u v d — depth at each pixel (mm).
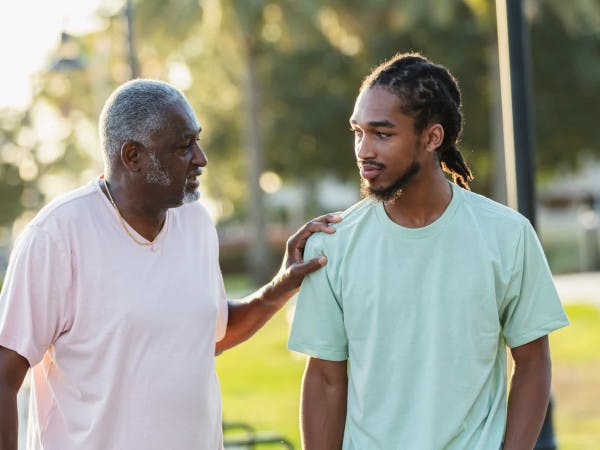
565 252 34625
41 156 44469
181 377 3547
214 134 38812
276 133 35875
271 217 51469
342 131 35844
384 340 3510
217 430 3709
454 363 3467
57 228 3512
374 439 3514
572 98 34344
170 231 3637
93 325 3510
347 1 33156
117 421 3510
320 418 3678
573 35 33781
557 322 3557
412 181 3477
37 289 3490
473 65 34000
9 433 3479
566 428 10078
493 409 3539
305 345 3666
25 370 3531
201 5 31219
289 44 34281
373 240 3543
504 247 3512
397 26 33688
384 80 3420
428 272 3486
